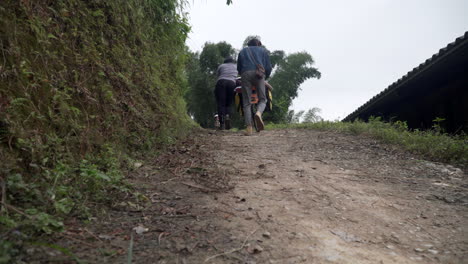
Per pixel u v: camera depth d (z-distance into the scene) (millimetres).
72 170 2057
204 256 1435
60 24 2736
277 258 1469
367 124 5875
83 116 2600
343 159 3795
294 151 4219
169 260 1370
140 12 4262
